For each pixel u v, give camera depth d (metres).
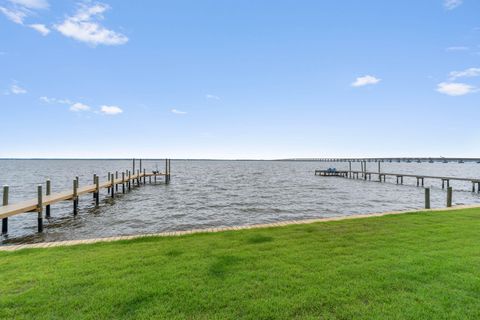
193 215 17.03
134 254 5.91
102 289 4.22
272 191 30.09
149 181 42.56
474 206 12.87
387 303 3.77
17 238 12.02
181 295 4.02
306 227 8.29
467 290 4.08
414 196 26.30
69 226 14.26
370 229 7.92
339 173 59.34
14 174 57.78
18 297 3.97
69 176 52.59
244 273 4.77
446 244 6.32
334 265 5.10
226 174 65.50
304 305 3.74
